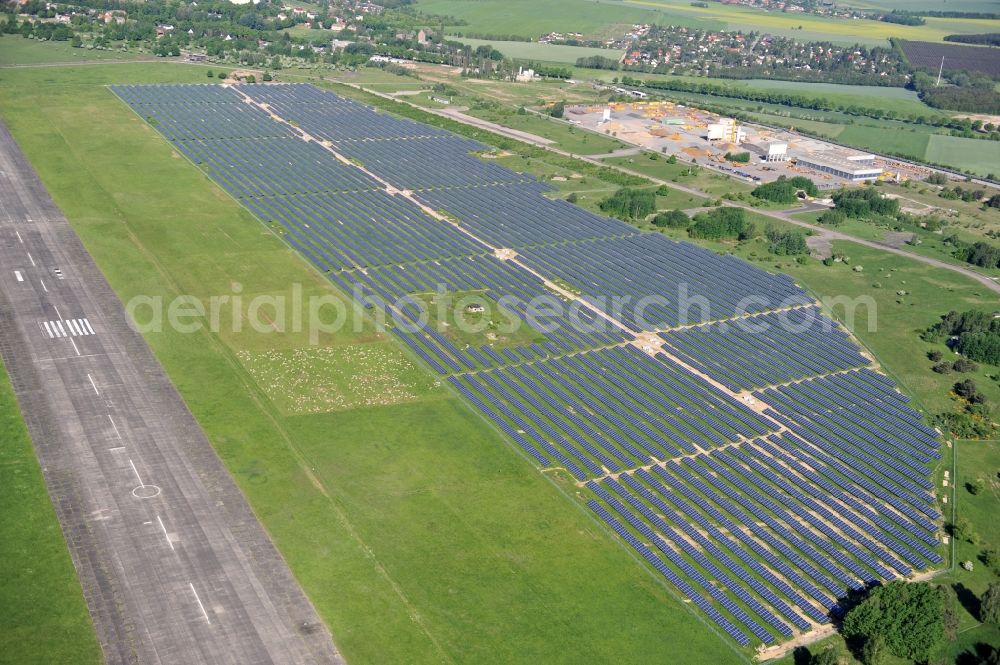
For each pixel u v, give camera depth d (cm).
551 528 15325
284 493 15588
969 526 15875
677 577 14425
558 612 13562
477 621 13275
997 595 13900
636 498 16262
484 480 16438
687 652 13012
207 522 14700
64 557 13700
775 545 15375
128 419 17212
